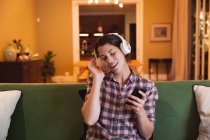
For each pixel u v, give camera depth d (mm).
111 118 1277
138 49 6973
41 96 1609
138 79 1333
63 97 1605
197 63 5199
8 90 1612
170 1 6828
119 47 1291
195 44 5375
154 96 1337
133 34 10961
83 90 1533
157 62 6863
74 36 6918
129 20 11000
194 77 5492
